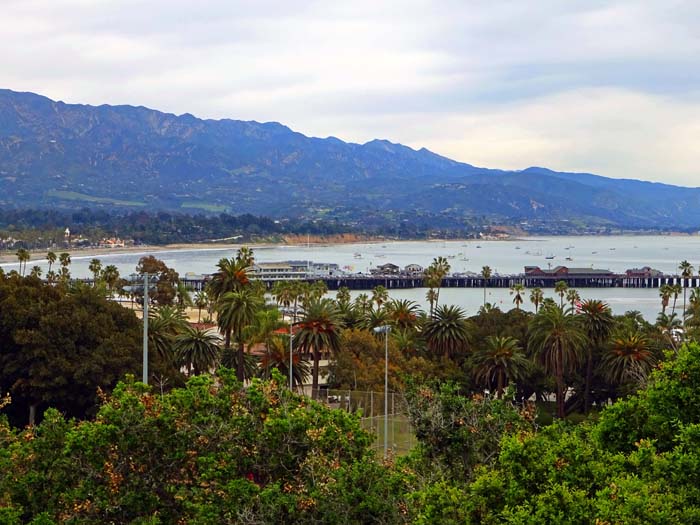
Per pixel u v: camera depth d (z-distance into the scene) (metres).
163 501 30.00
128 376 33.25
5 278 74.31
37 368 63.75
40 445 31.48
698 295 119.44
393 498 27.31
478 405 33.91
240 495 27.11
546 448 24.94
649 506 20.45
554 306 96.19
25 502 30.23
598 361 98.00
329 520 26.52
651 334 103.56
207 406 31.44
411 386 36.09
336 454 30.23
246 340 89.12
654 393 26.98
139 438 29.61
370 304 136.62
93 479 29.39
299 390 95.81
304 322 86.06
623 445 27.42
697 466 22.55
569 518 21.22
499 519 22.86
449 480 30.14
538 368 96.25
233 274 96.06
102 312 71.69
